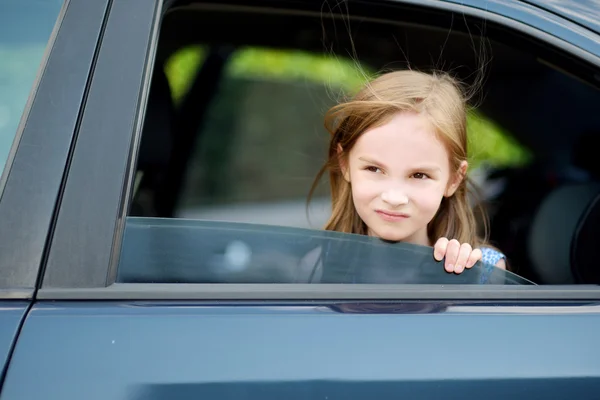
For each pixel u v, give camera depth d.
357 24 2.42
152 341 1.49
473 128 2.97
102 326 1.50
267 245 1.76
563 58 1.95
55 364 1.45
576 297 1.74
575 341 1.64
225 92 2.86
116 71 1.65
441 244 1.89
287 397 1.47
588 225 2.68
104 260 1.55
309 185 3.06
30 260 1.53
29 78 1.66
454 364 1.56
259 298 1.61
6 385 1.42
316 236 1.80
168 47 2.62
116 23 1.70
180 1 2.29
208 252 1.71
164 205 2.82
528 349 1.61
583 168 2.98
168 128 2.77
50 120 1.60
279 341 1.53
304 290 1.64
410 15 2.20
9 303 1.50
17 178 1.55
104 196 1.57
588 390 1.59
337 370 1.51
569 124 2.95
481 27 2.04
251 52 2.74
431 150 2.06
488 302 1.69
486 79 2.80
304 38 2.63
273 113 2.95
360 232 2.29
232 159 2.94
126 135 1.61
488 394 1.54
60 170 1.57
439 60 2.65
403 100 2.07
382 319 1.60
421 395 1.52
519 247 2.90
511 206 3.00
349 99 2.51
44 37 1.70
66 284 1.53
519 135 3.02
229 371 1.48
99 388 1.44
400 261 1.83
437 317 1.62
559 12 1.98
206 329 1.52
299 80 2.87
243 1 2.29
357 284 1.70
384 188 2.06
